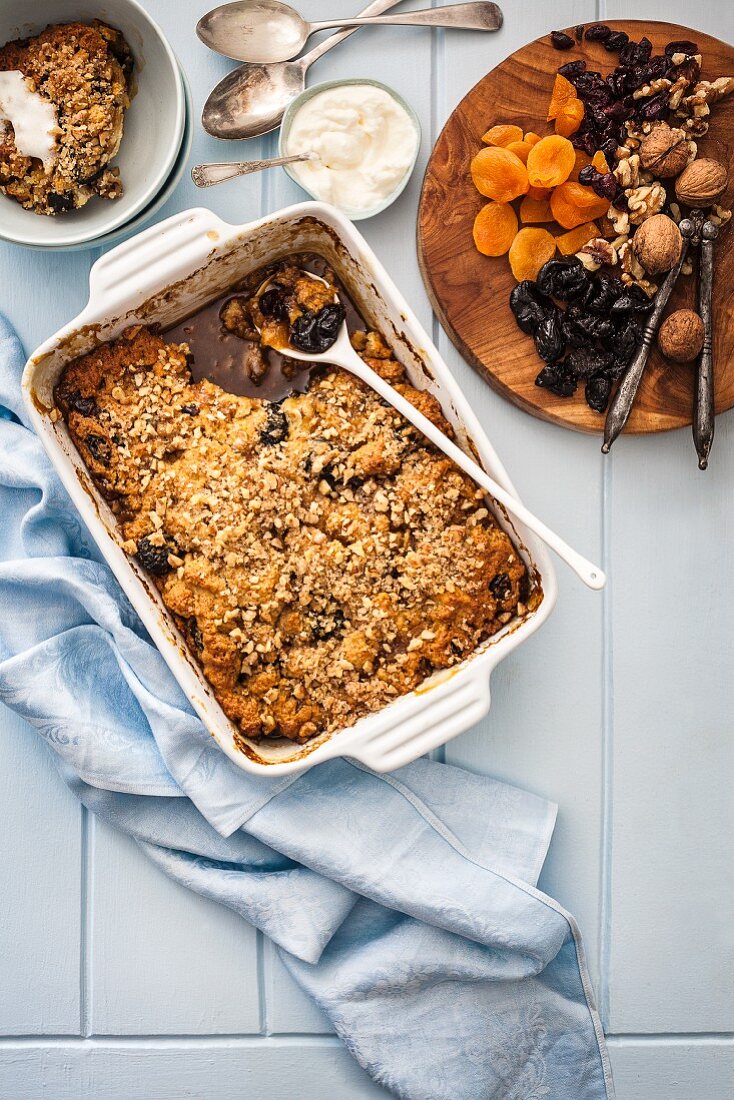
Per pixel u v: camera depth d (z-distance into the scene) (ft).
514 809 3.74
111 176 3.59
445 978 3.73
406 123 3.62
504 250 3.66
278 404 3.50
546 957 3.67
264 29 3.65
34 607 3.67
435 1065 3.73
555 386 3.66
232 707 3.46
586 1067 3.77
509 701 3.80
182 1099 3.78
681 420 3.69
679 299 3.68
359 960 3.72
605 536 3.80
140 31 3.51
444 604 3.45
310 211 3.34
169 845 3.71
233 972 3.79
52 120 3.49
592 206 3.61
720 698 3.83
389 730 3.37
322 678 3.45
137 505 3.44
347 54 3.72
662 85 3.60
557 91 3.62
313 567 3.44
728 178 3.68
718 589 3.82
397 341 3.50
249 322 3.53
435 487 3.47
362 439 3.46
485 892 3.65
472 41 3.73
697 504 3.81
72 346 3.41
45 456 3.65
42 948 3.78
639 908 3.84
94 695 3.67
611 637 3.81
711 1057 3.84
